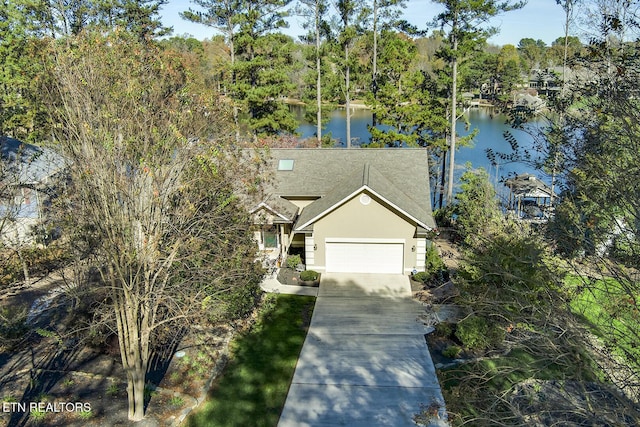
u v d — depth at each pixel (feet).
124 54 40.45
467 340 51.78
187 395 44.88
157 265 41.57
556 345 30.55
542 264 32.22
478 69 108.68
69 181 45.98
